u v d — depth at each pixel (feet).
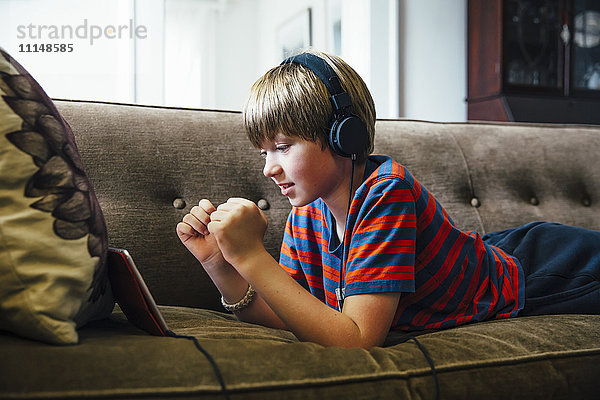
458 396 2.17
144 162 3.70
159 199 3.72
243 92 19.97
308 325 2.42
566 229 3.71
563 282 3.32
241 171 3.95
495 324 2.79
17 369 1.76
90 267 2.15
